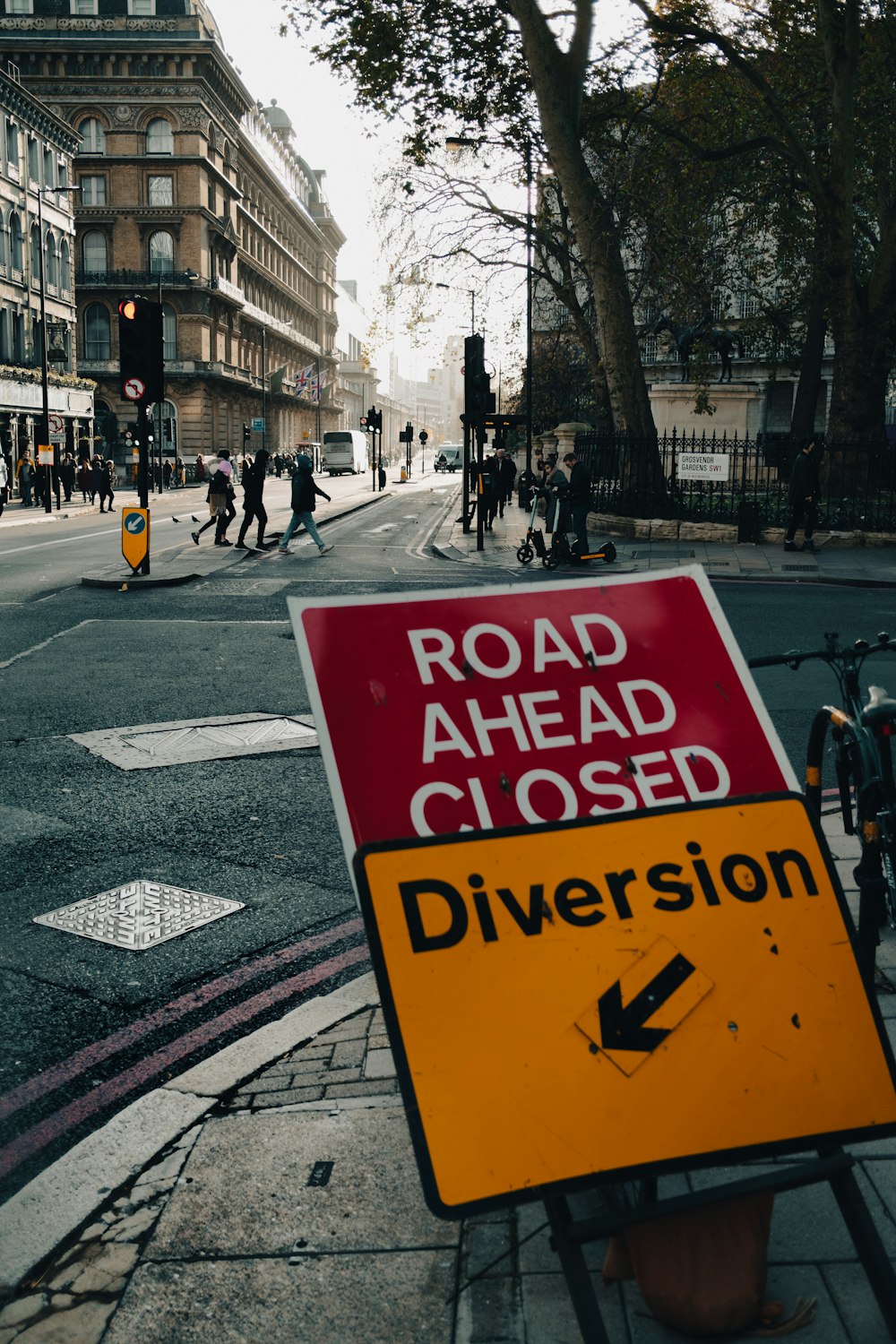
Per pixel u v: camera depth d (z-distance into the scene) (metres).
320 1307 2.36
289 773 6.74
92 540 23.44
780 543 21.08
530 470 33.22
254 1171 2.85
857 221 27.42
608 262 22.77
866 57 22.08
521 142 25.61
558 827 2.29
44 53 67.50
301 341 107.69
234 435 80.25
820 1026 2.26
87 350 70.25
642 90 23.05
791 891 2.34
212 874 5.19
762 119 23.41
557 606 2.75
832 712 3.80
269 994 4.05
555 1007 2.16
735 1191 2.12
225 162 76.62
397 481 75.50
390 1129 3.02
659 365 36.88
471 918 2.19
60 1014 3.92
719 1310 2.16
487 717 2.63
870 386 22.56
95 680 9.31
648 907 2.27
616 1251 2.29
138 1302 2.40
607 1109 2.12
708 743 2.71
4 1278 2.54
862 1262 2.17
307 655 2.61
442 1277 2.44
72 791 6.38
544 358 37.91
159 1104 3.24
